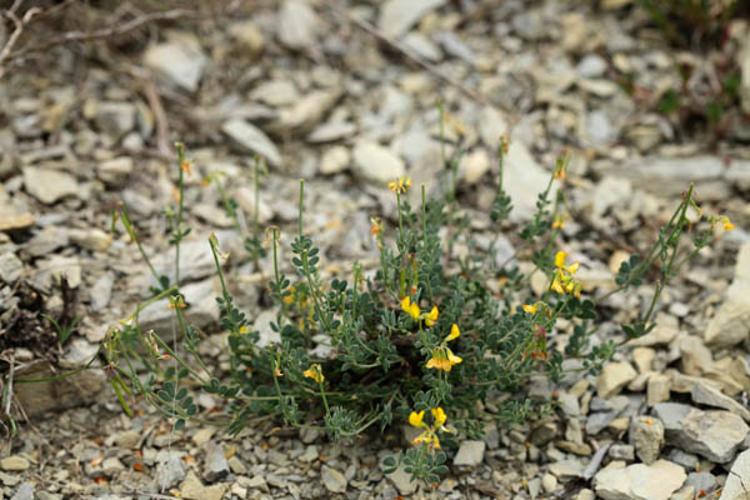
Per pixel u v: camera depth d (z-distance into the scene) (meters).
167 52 0.92
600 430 0.71
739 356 0.74
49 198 0.80
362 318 0.68
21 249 0.76
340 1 0.98
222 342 0.76
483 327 0.70
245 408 0.71
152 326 0.74
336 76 0.93
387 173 0.85
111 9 0.93
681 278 0.79
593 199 0.84
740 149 0.87
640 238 0.82
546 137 0.88
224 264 0.78
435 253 0.71
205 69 0.92
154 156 0.85
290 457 0.71
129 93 0.89
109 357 0.67
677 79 0.91
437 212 0.74
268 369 0.71
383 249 0.69
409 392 0.70
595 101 0.91
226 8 0.89
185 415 0.67
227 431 0.70
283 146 0.89
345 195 0.85
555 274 0.66
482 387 0.69
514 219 0.83
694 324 0.77
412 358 0.71
